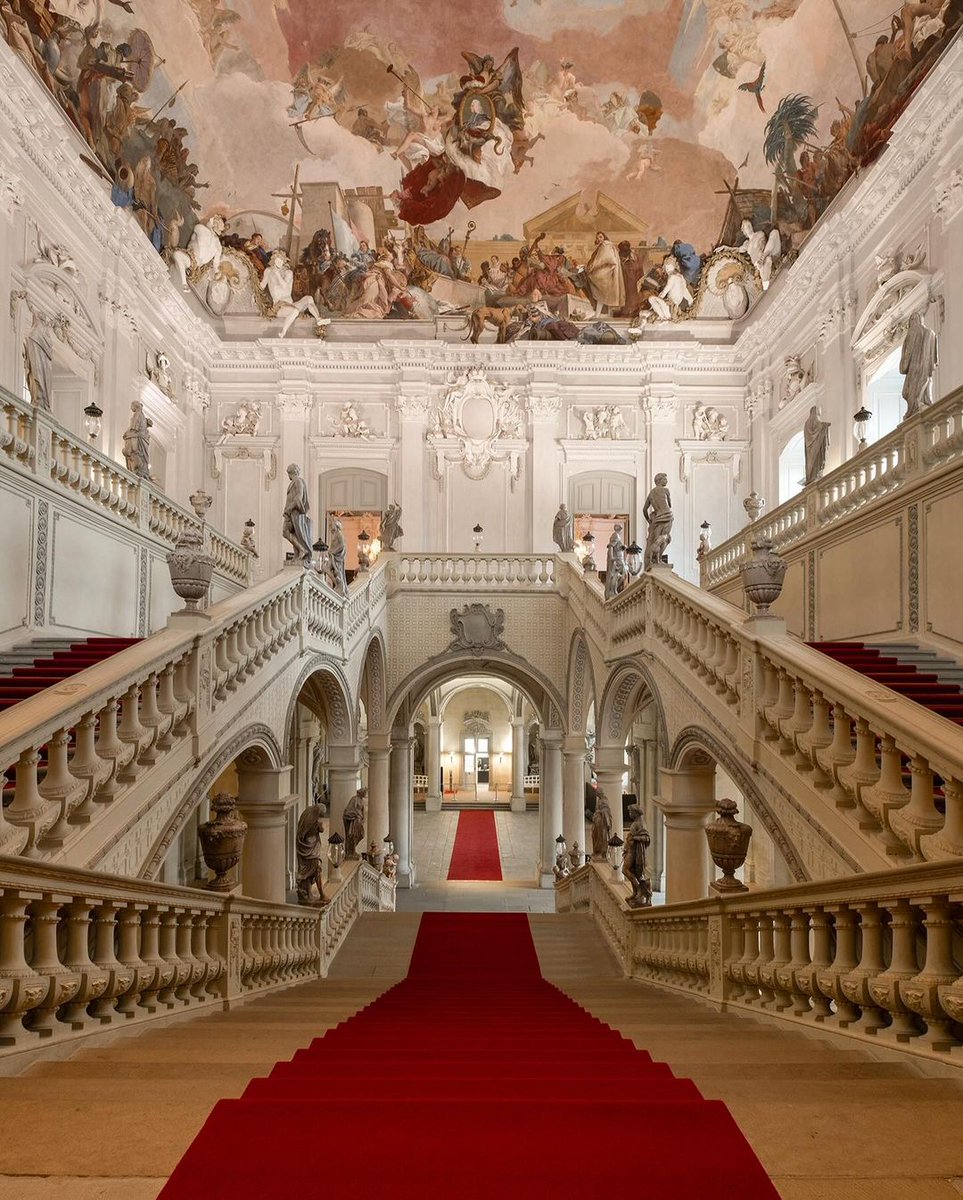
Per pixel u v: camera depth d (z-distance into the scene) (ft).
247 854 32.89
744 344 78.43
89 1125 8.20
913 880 11.81
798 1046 13.71
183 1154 7.57
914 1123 8.36
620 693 48.24
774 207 71.15
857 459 40.14
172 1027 16.12
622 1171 7.25
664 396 79.56
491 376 80.48
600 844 47.88
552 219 79.10
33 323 49.24
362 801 48.78
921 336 38.86
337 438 79.36
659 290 79.10
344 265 79.20
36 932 12.74
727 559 58.03
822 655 22.26
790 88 63.10
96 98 55.31
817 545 44.32
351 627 49.60
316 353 79.10
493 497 79.77
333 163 75.31
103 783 19.25
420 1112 8.26
